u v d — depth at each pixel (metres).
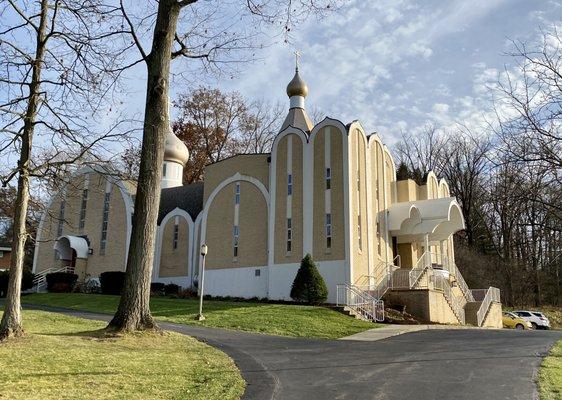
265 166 33.66
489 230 44.12
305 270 27.56
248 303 28.20
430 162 59.59
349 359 13.36
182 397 9.27
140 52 16.66
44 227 44.12
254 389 9.98
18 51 14.15
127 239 39.72
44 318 21.02
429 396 9.23
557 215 10.95
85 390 9.35
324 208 29.94
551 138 10.42
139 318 15.48
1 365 10.84
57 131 14.63
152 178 16.03
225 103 58.12
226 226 34.41
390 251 34.28
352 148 30.56
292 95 38.59
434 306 28.31
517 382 10.20
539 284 49.91
